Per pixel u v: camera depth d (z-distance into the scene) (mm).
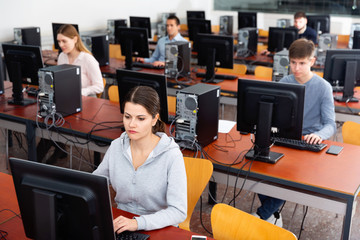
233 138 2879
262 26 9742
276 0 9508
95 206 1389
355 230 2988
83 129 3000
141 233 1741
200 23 7215
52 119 3199
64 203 1417
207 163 2244
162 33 8094
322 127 2883
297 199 2295
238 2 9977
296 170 2359
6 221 1837
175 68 4531
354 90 4023
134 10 8375
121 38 5160
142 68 5176
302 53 2795
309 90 2934
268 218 2670
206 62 4527
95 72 3955
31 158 3295
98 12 7648
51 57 5730
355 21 8680
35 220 1465
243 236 1729
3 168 3799
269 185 2359
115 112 3414
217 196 3438
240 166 2416
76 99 3334
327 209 2209
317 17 7617
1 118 3406
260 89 2461
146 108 1761
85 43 5137
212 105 2699
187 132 2635
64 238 1476
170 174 1848
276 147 2713
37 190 1426
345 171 2352
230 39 4352
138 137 1789
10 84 4238
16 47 3539
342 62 3559
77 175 1389
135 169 1905
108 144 2896
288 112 2400
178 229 1789
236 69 4934
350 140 2971
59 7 6965
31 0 6516
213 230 1807
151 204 1899
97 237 1431
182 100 2600
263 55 6289
